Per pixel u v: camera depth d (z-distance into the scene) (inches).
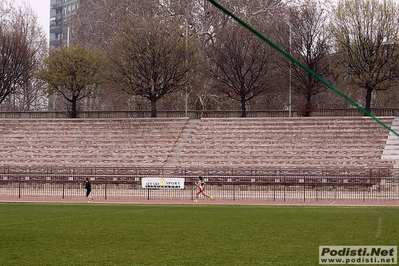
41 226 1108.5
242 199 1702.8
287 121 2554.1
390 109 2635.3
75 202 1635.1
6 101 3887.8
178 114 2898.6
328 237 967.6
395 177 1806.1
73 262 775.1
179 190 1831.9
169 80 2827.3
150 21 2871.6
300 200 1668.3
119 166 2257.6
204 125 2613.2
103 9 3531.0
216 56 2903.5
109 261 781.3
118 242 927.0
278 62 2824.8
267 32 2901.1
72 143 2529.5
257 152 2329.0
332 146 2311.8
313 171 1946.4
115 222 1165.7
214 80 3090.6
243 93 2842.0
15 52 3043.8
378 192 1771.7
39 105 4116.6
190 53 2861.7
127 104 3486.7
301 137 2415.1
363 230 1042.7
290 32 2805.1
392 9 2623.0
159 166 2214.6
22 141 2559.1
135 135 2571.4
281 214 1304.1
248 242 923.4
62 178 2041.1
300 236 979.9
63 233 1021.2
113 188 1985.7
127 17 3100.4
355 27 2662.4
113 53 2864.2
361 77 2618.1
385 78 2630.4
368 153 2228.1
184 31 3073.3
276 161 2222.0
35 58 3503.9
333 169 1964.8
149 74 2807.6
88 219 1214.9
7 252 842.8
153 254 828.0
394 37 2603.3
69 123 2704.2
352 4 2674.7
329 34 2780.5
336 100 3393.2
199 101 3304.6
